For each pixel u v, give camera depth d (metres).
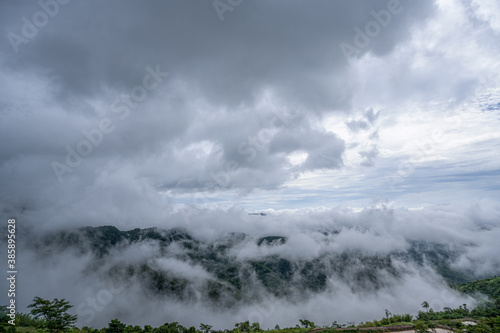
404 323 174.50
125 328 123.75
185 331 138.62
